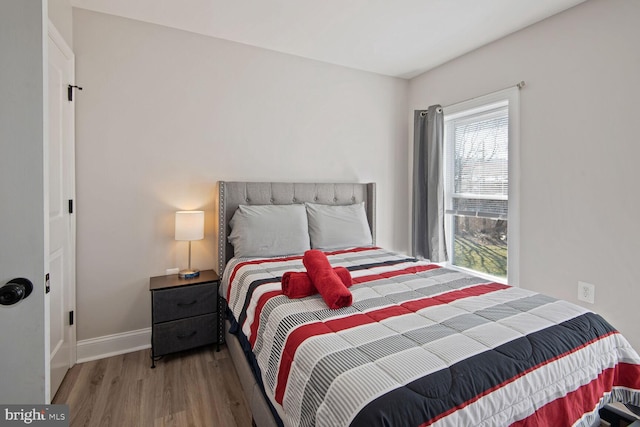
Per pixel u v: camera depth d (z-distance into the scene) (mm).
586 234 2146
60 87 1945
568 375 1119
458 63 3012
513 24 2422
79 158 2184
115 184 2305
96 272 2264
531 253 2459
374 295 1612
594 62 2084
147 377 2033
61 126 1965
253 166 2803
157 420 1648
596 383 1208
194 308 2266
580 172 2168
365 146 3381
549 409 1053
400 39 2660
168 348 2184
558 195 2289
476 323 1271
